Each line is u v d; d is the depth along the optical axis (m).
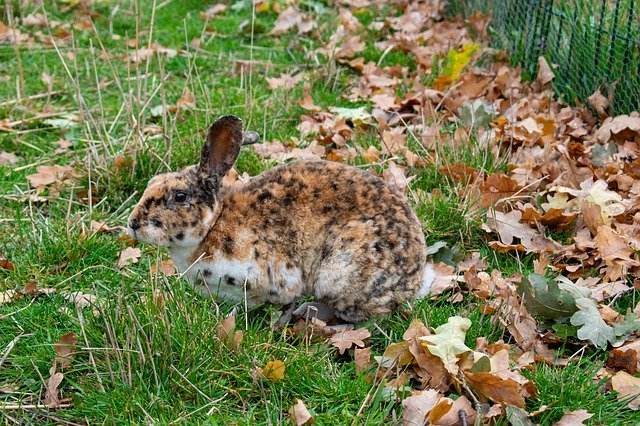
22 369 1.89
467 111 2.47
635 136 2.36
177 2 3.32
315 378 1.85
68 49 2.93
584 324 1.90
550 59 2.69
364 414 1.79
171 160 2.34
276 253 1.95
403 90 2.67
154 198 1.92
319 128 2.50
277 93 2.65
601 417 1.79
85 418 1.80
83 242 2.13
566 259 2.10
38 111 2.62
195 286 1.98
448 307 1.97
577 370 1.84
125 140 2.41
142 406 1.80
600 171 2.26
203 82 2.76
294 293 1.97
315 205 1.96
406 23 3.07
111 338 1.82
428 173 2.29
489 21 2.93
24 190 2.33
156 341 1.85
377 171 2.31
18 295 2.03
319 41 2.97
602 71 2.50
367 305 1.95
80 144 2.49
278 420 1.78
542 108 2.54
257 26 3.07
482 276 2.05
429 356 1.85
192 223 1.92
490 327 1.93
